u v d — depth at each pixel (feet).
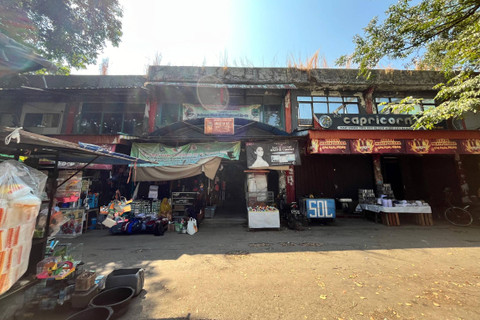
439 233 22.63
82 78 34.96
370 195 32.45
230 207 39.14
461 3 19.47
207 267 13.79
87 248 18.21
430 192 36.17
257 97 35.06
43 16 28.14
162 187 32.01
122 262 14.79
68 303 9.31
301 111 34.76
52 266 9.27
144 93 32.24
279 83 33.96
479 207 28.45
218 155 27.53
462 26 21.93
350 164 36.04
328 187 35.24
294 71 35.06
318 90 35.32
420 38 22.65
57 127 33.58
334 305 9.29
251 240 20.61
